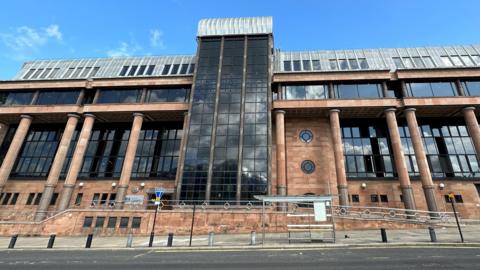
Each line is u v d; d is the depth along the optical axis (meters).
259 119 30.89
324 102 31.88
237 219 23.39
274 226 23.09
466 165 31.58
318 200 16.88
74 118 34.84
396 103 30.92
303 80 33.28
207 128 31.03
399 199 30.59
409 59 35.97
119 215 23.80
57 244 18.38
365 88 32.72
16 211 33.88
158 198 18.59
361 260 11.23
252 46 35.16
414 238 17.00
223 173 28.66
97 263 11.62
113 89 36.47
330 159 32.84
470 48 35.69
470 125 29.73
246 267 10.32
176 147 36.69
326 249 14.43
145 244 17.73
